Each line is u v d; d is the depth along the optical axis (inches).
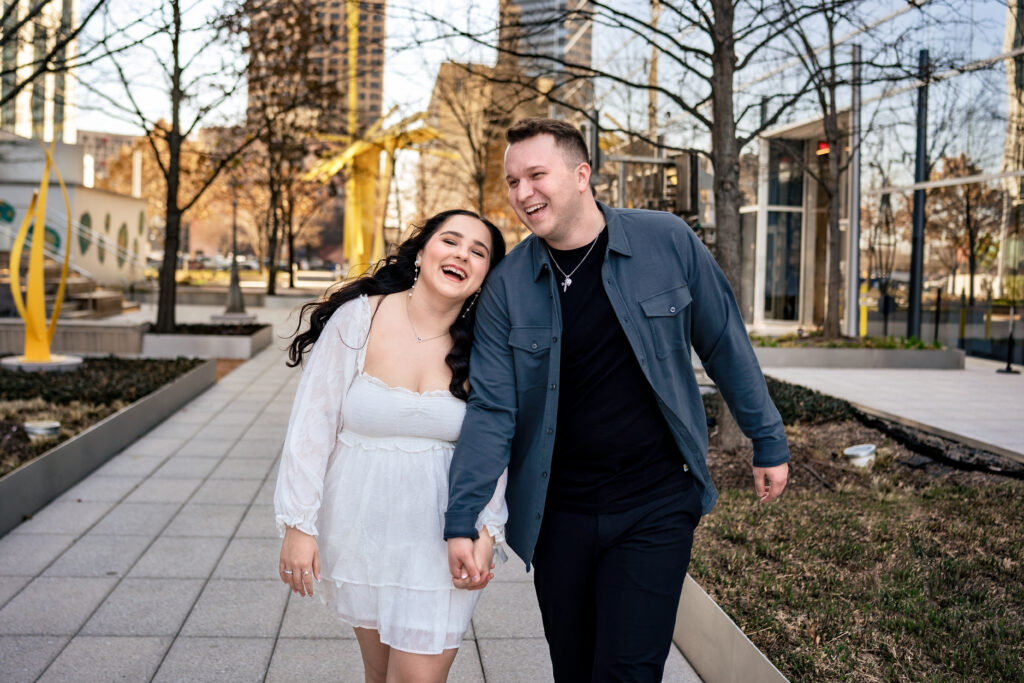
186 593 155.5
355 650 133.2
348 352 89.2
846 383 453.1
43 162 900.0
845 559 158.9
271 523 201.5
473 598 90.0
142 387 334.0
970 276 590.2
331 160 1008.9
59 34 320.8
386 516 87.5
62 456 225.1
